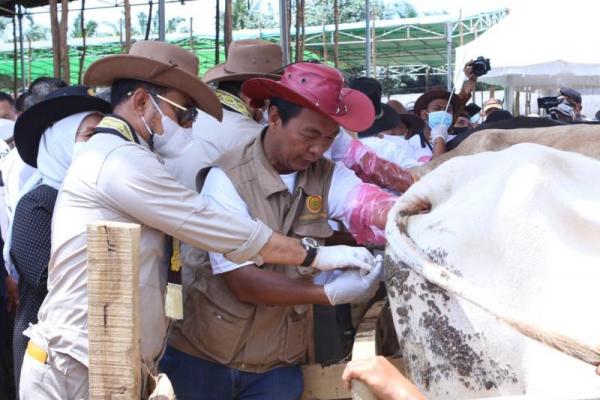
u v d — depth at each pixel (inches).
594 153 98.5
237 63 142.3
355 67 863.7
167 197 86.2
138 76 93.6
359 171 118.0
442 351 73.9
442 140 150.9
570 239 66.5
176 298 91.3
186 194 87.1
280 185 95.9
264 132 99.0
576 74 318.3
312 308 103.5
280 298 91.6
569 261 64.6
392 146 159.0
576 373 60.1
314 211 98.0
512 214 68.6
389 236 82.0
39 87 189.3
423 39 685.3
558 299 63.3
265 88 94.2
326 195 99.8
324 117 92.5
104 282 73.2
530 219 67.7
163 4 242.1
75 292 88.2
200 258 99.0
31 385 89.8
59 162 117.9
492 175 78.1
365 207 97.4
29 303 121.0
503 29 318.7
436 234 77.9
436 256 76.3
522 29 310.5
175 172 106.5
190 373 100.0
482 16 606.2
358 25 628.7
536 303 64.8
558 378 61.2
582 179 72.4
